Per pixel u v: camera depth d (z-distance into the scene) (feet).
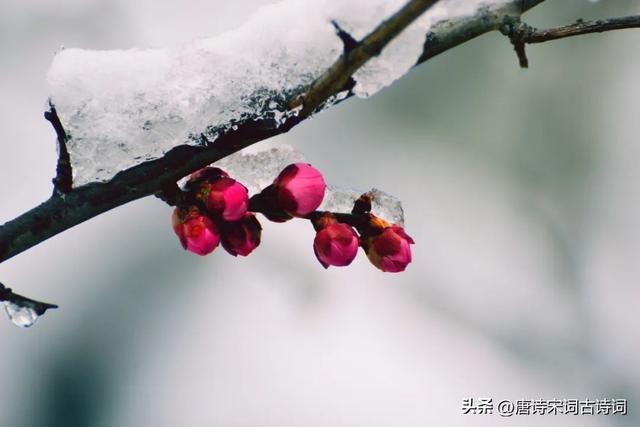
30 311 1.23
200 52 1.21
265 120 1.21
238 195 1.22
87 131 1.20
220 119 1.21
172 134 1.21
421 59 1.21
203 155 1.22
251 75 1.21
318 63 1.21
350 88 1.21
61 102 1.19
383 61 1.19
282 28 1.21
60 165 1.20
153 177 1.22
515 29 1.21
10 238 1.21
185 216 1.23
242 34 1.22
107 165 1.21
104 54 1.20
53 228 1.22
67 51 1.20
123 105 1.20
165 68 1.21
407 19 1.14
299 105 1.20
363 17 1.19
